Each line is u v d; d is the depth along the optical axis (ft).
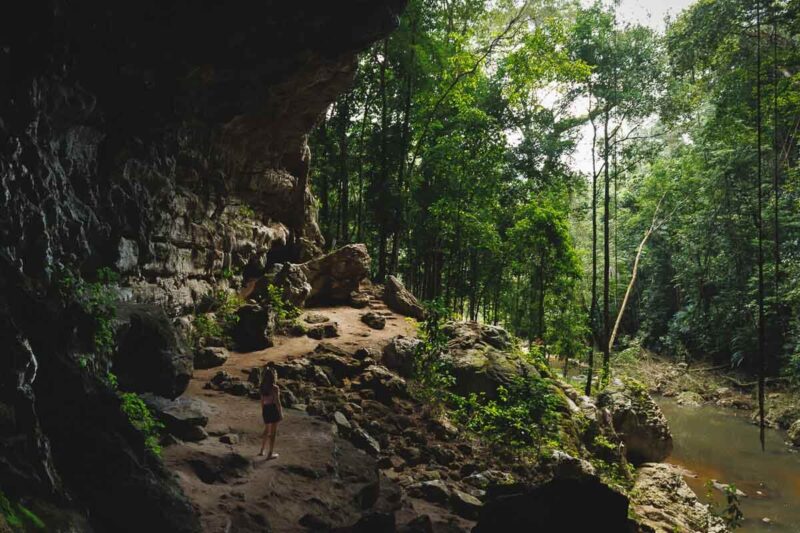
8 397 15.40
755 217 117.80
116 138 36.52
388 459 35.88
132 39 33.14
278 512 24.26
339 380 47.16
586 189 115.85
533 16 84.33
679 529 48.21
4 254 19.76
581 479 17.28
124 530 17.17
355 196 105.19
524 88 92.07
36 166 26.37
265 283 63.57
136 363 29.71
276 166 67.77
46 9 24.67
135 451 19.84
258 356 49.34
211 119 45.70
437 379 48.75
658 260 160.97
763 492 66.18
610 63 91.30
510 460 42.37
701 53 91.20
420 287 107.45
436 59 79.25
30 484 14.62
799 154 111.86
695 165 134.00
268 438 31.94
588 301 156.87
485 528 16.78
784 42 93.09
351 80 54.03
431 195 87.92
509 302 108.78
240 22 36.01
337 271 71.77
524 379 52.90
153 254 42.19
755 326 119.24
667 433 66.03
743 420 100.99
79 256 30.53
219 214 57.21
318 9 36.76
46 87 27.58
